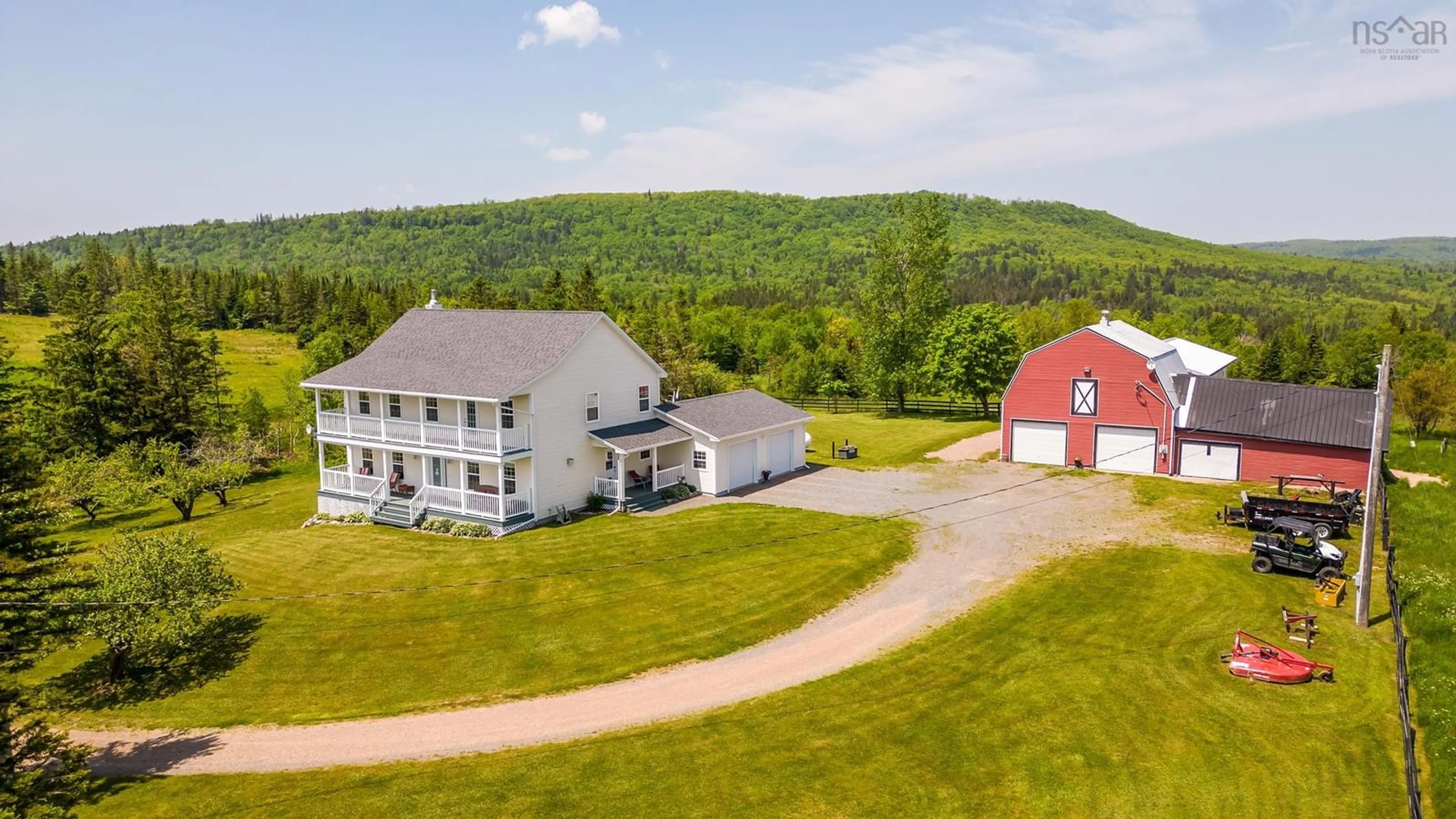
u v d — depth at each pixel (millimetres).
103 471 48000
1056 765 17078
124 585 23453
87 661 25156
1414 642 22688
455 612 26750
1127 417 43281
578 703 20844
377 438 38594
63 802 16375
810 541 32344
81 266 141125
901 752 17750
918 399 84938
